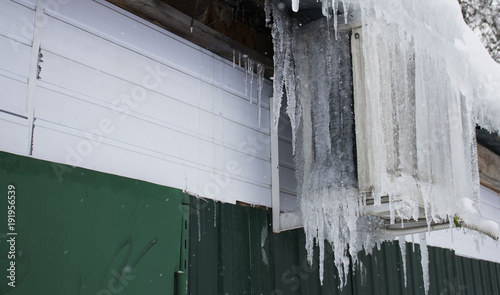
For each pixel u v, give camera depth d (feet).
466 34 13.47
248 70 11.98
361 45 10.69
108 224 8.18
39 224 7.36
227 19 11.83
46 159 8.16
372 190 9.86
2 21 8.04
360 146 10.21
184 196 9.59
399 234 12.41
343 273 13.32
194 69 10.86
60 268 7.48
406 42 10.77
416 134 10.67
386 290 14.85
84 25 9.15
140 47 9.95
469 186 13.04
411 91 10.85
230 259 10.34
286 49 11.37
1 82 7.86
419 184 10.37
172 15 10.17
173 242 9.12
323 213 10.80
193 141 10.47
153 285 8.63
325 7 10.11
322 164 10.75
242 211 10.91
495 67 14.66
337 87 10.94
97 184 8.17
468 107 12.84
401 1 10.36
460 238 19.56
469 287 19.19
